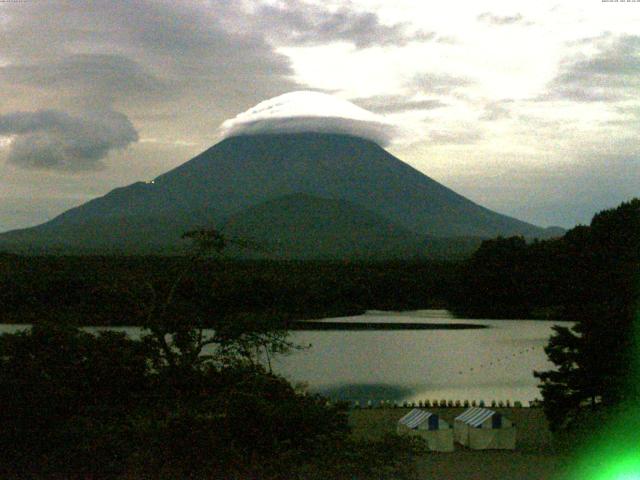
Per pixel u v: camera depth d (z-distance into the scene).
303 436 27.80
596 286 110.88
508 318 146.25
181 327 33.47
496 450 42.53
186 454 26.59
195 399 31.19
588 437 33.34
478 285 162.12
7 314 98.00
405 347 99.50
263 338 34.34
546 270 156.75
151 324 33.16
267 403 28.38
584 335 44.19
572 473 33.56
